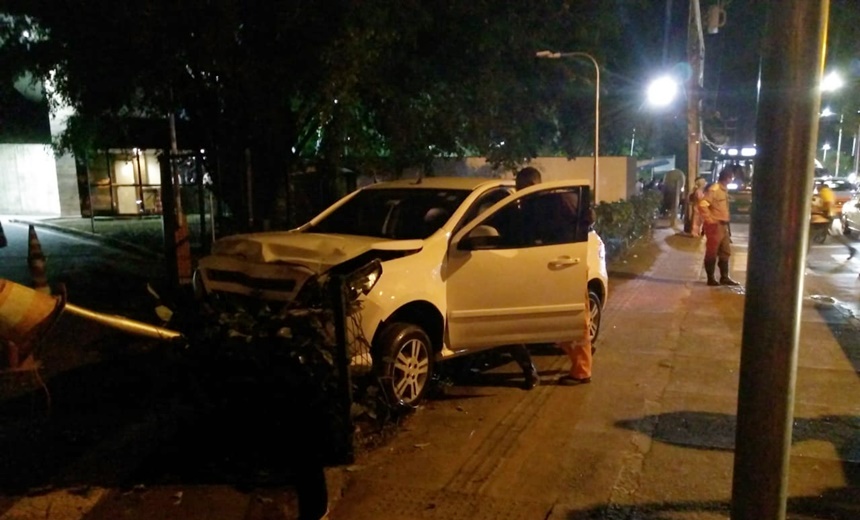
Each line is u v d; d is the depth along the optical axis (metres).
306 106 11.60
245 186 11.36
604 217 14.95
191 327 5.46
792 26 2.89
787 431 3.14
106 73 10.02
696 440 5.52
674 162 35.56
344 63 9.84
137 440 5.46
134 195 23.69
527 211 6.52
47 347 7.70
